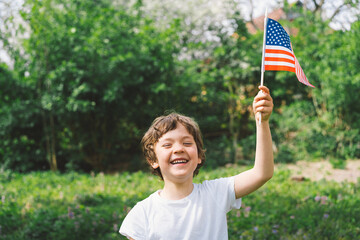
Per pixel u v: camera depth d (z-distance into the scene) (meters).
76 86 8.81
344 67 8.46
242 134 11.06
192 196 1.89
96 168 9.89
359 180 6.60
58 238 4.22
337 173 7.93
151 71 9.46
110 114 9.81
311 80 9.14
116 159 10.50
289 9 10.20
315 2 12.17
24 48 8.96
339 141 9.14
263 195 5.82
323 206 4.94
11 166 9.45
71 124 9.62
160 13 12.07
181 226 1.83
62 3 9.34
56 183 7.71
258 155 1.87
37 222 4.59
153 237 1.85
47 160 9.91
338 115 9.25
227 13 10.63
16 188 7.03
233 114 10.42
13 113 8.98
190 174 1.88
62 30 8.89
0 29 8.73
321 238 3.89
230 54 10.22
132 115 10.16
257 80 10.35
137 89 9.70
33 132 9.78
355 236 3.94
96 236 4.32
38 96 9.27
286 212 4.88
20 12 8.49
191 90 10.02
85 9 9.46
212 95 10.07
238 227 4.30
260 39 10.36
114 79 8.89
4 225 4.61
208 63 11.09
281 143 9.74
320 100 9.40
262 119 1.83
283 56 2.15
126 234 1.91
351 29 8.26
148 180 7.33
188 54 11.29
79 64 8.87
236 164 9.51
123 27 9.43
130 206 5.45
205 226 1.83
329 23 9.67
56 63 8.90
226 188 1.94
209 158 9.68
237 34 10.44
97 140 9.99
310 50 9.19
